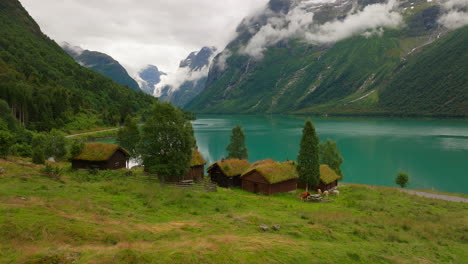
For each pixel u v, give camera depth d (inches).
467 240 1334.9
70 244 732.7
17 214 848.3
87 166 2605.8
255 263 746.2
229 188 2461.9
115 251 696.4
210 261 714.2
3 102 4589.1
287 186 2442.2
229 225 1095.6
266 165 2447.1
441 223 1610.5
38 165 2314.2
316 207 1859.0
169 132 2001.7
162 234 898.1
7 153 2241.6
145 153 2044.8
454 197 2827.3
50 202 1058.7
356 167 4719.5
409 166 4736.7
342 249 972.6
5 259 608.7
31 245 690.8
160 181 2101.4
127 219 1021.2
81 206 1068.5
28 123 5753.0
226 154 5600.4
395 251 1074.7
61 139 3302.2
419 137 7667.3
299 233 1098.1
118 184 1759.4
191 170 2527.1
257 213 1417.3
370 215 1695.4
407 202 2240.4
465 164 4805.6
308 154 2539.4
